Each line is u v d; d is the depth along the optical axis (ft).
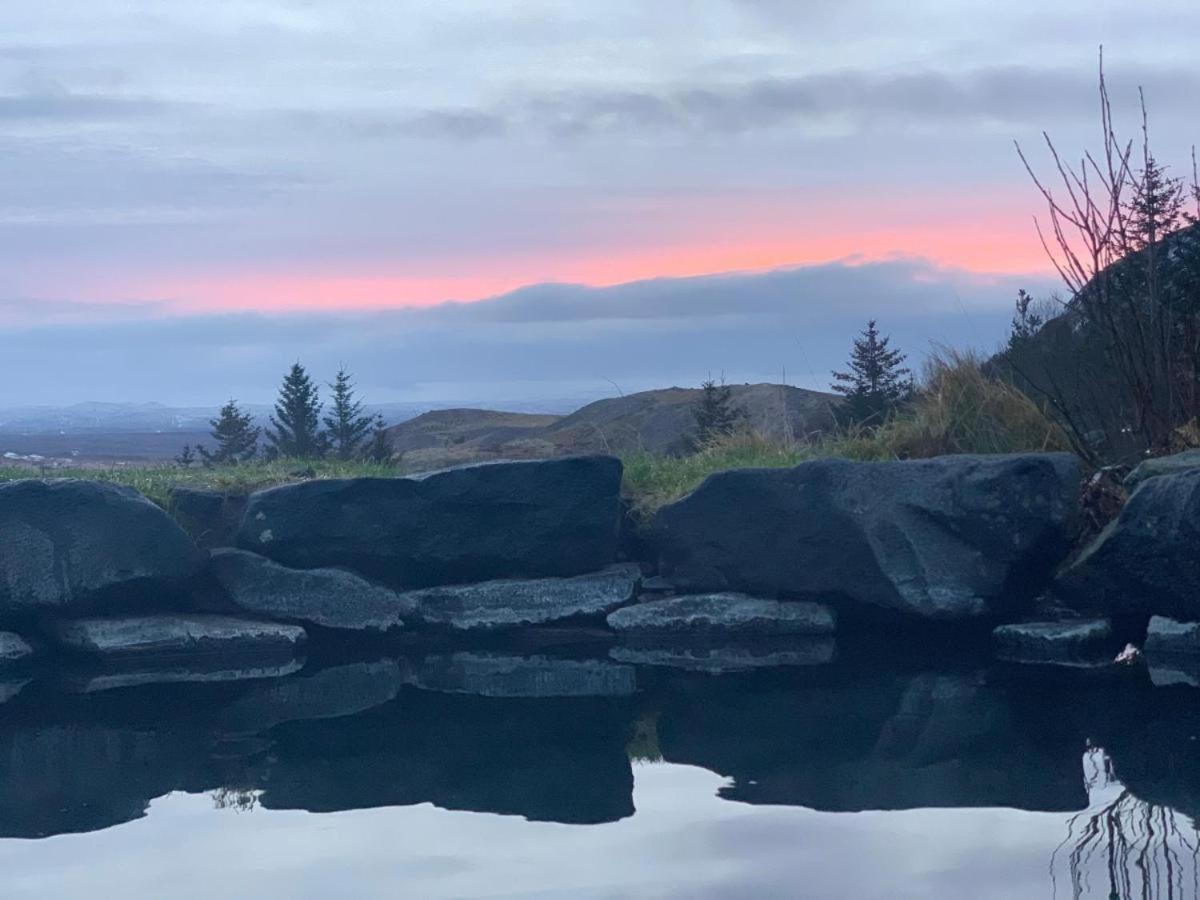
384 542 24.35
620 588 24.44
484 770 14.70
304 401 85.46
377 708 18.12
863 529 22.58
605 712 17.56
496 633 23.94
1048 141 25.45
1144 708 16.71
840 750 15.11
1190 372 24.64
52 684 20.38
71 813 13.37
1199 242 26.43
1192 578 20.12
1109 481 23.27
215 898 10.85
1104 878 10.73
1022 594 22.48
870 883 10.78
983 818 12.41
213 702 18.79
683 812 12.91
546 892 10.79
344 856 11.85
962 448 26.00
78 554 22.89
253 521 24.29
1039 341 29.14
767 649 22.12
